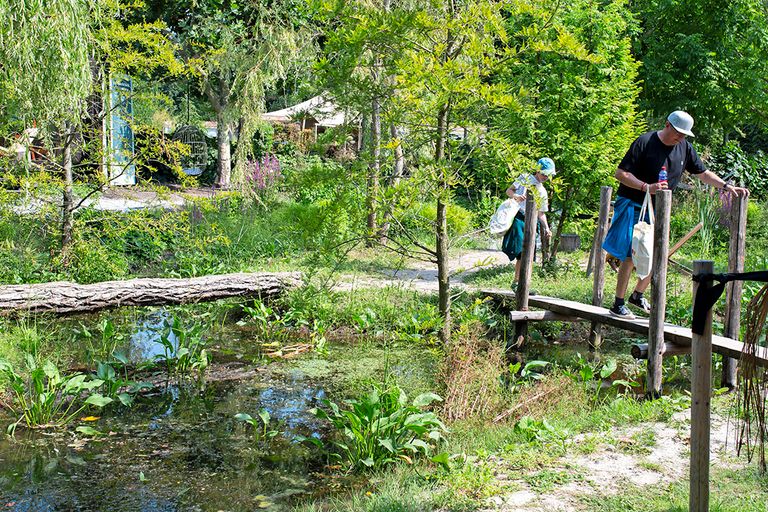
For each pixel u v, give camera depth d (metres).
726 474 4.68
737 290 7.04
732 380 6.78
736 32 20.97
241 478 5.36
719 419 5.75
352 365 8.28
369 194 8.19
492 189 16.33
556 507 4.30
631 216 7.18
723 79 20.47
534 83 11.67
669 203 6.55
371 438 5.52
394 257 14.35
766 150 27.50
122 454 5.82
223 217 15.99
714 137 22.66
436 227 8.65
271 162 21.66
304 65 16.31
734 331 7.10
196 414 6.77
